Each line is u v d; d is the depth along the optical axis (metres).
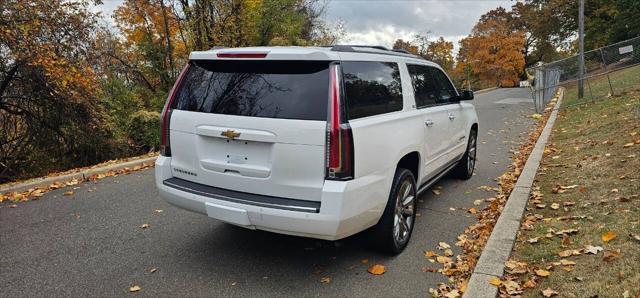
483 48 53.97
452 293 3.43
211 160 3.77
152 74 15.57
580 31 15.17
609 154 6.65
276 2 16.20
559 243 4.07
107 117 10.05
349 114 3.43
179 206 4.03
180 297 3.52
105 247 4.49
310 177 3.35
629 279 3.23
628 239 3.83
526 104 20.92
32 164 9.52
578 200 5.12
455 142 6.02
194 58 4.04
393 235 4.09
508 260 3.84
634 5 32.03
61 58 8.65
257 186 3.54
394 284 3.69
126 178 7.41
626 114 9.36
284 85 3.53
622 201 4.72
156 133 10.91
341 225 3.33
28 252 4.37
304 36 20.92
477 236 4.62
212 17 14.36
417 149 4.52
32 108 8.98
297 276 3.85
